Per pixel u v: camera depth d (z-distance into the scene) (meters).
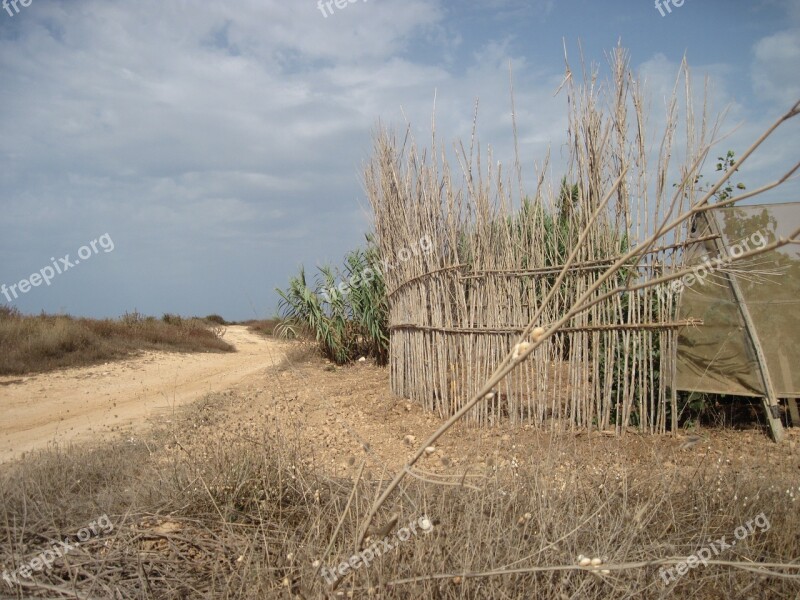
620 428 7.22
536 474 4.21
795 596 3.48
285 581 3.25
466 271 8.16
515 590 3.28
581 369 7.47
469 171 8.11
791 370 7.03
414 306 9.26
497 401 7.87
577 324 7.38
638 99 7.03
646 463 5.80
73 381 14.96
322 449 7.12
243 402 10.61
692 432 7.10
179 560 4.05
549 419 7.68
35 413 11.51
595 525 3.74
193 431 7.72
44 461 6.36
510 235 8.00
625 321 7.32
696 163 2.19
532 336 2.26
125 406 11.92
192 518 4.54
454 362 8.27
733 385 7.07
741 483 4.56
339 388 11.38
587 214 7.34
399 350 9.95
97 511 4.73
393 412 8.98
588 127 7.26
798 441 6.66
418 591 3.17
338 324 14.10
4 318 19.88
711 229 7.04
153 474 5.40
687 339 7.32
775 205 7.08
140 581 3.73
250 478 4.91
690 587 3.58
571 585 3.35
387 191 9.89
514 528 3.59
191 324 26.92
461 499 3.95
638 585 3.36
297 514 4.62
